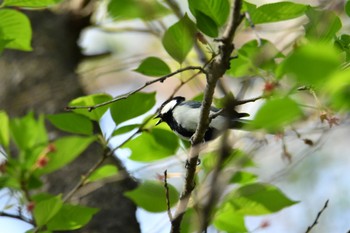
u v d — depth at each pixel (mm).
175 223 6914
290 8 6879
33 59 11047
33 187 7777
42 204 7066
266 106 3955
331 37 6617
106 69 12625
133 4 11398
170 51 7254
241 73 7531
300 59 3701
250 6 6953
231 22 5789
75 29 11797
